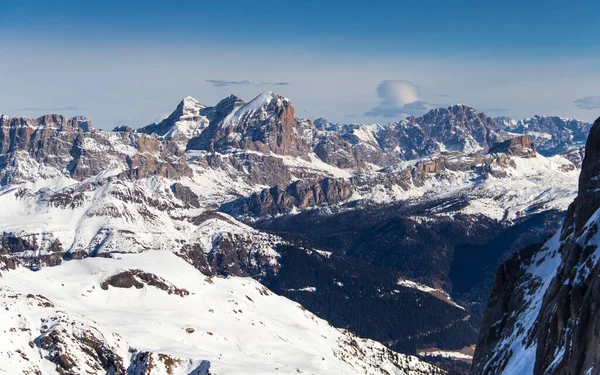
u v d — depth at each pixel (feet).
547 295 603.67
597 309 473.67
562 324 544.62
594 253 549.95
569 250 605.31
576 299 529.04
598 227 574.15
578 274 547.08
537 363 566.36
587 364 465.06
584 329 484.33
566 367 500.74
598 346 456.45
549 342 558.56
